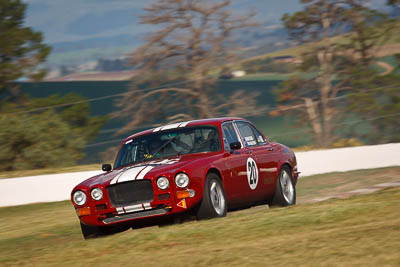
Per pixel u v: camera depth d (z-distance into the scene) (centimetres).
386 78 12862
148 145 3666
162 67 13775
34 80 13662
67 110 13325
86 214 3319
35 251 3011
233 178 3519
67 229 4197
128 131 14188
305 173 6831
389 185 5078
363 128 13000
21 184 6494
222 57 13712
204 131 3653
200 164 3309
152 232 2905
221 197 3403
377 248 2038
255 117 16250
